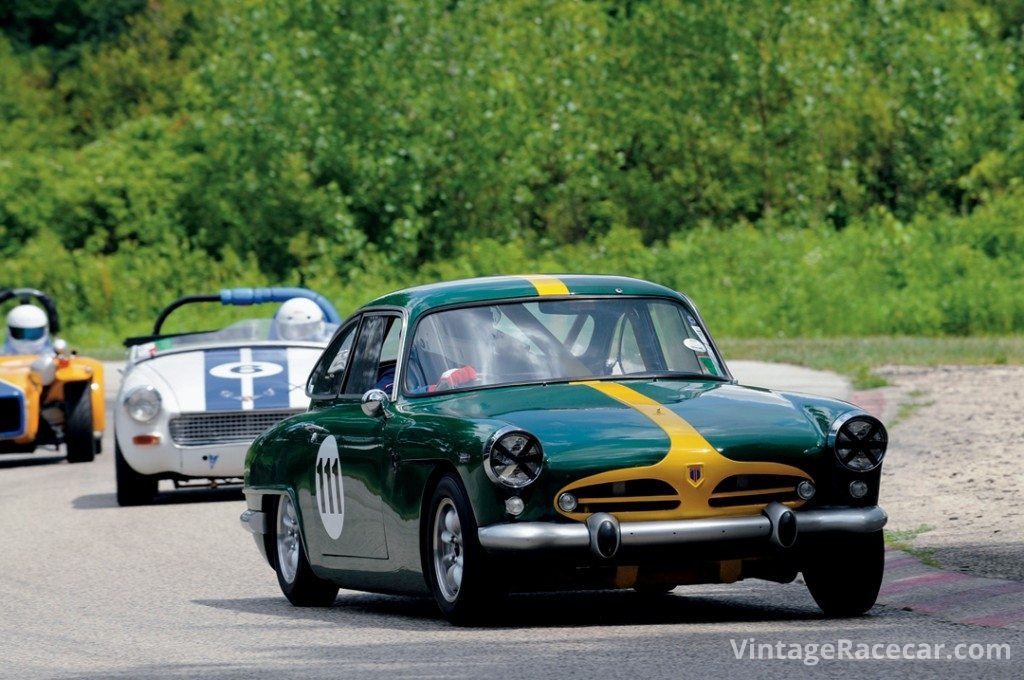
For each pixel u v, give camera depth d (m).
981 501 40.81
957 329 133.38
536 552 24.56
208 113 190.38
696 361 29.59
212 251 187.75
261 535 34.00
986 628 24.95
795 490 25.73
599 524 24.58
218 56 188.38
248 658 24.83
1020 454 49.31
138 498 53.12
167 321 165.25
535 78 187.88
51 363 66.44
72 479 62.09
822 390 78.12
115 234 192.12
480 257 169.25
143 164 197.62
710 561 25.05
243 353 54.84
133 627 29.12
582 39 195.50
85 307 173.88
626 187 190.25
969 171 186.75
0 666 25.12
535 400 27.06
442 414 27.09
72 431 67.19
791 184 181.00
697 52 186.88
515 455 24.97
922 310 134.25
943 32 192.12
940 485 44.44
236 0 188.12
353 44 182.88
